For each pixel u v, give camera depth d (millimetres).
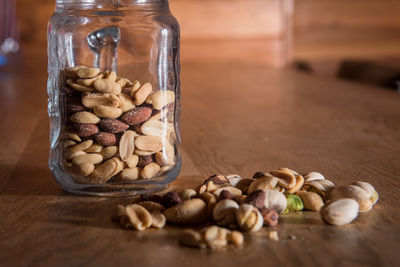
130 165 434
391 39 1884
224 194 397
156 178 448
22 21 1612
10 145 627
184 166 535
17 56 1618
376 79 1216
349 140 638
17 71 1480
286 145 617
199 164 542
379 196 449
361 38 1873
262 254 348
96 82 428
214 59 1788
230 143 630
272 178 417
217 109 868
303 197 415
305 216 404
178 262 338
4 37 1590
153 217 387
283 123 740
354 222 395
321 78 1293
